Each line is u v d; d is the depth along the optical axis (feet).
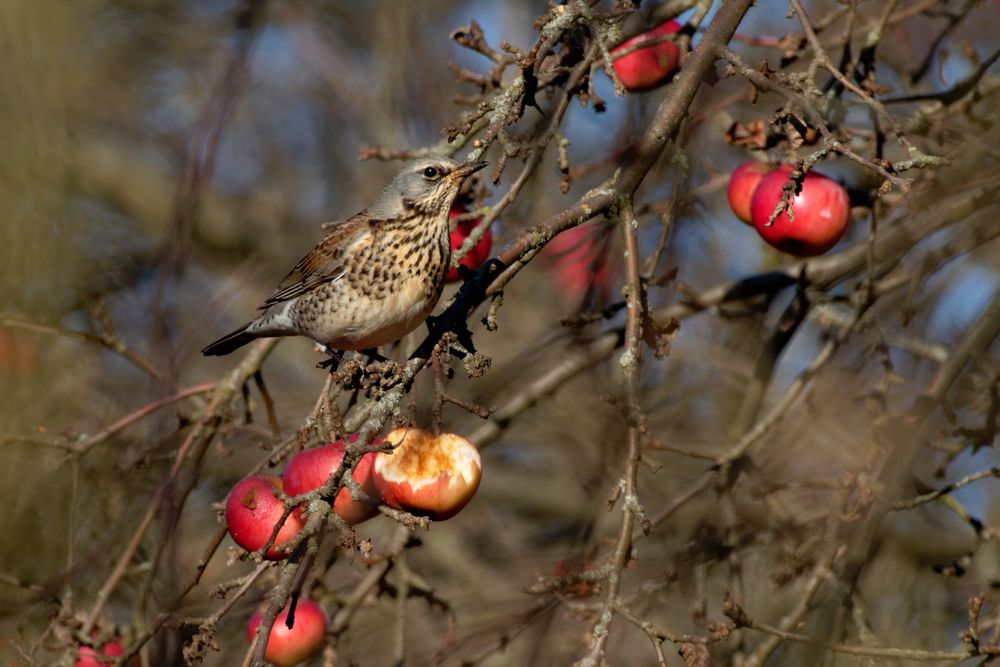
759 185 30.42
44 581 35.70
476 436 37.50
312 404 48.88
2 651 36.04
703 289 45.21
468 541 48.19
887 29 36.68
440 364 24.31
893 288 36.50
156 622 29.71
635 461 24.00
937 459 39.34
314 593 32.94
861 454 33.47
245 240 57.88
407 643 42.24
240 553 25.86
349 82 58.65
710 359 44.52
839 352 39.32
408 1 52.26
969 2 35.58
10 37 44.11
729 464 34.30
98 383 41.55
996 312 32.09
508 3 53.16
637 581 37.42
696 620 34.01
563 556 43.73
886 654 29.12
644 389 44.09
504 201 31.12
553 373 37.68
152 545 39.14
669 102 26.96
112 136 57.16
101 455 39.04
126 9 55.62
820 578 30.48
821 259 37.88
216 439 43.06
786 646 30.17
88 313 42.34
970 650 28.78
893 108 38.58
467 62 51.70
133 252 53.31
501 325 51.29
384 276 32.01
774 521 36.37
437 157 32.63
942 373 32.22
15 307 40.81
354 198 56.90
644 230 44.01
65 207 43.52
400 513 23.65
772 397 45.55
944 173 32.94
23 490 37.91
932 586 39.50
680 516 41.75
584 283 42.22
